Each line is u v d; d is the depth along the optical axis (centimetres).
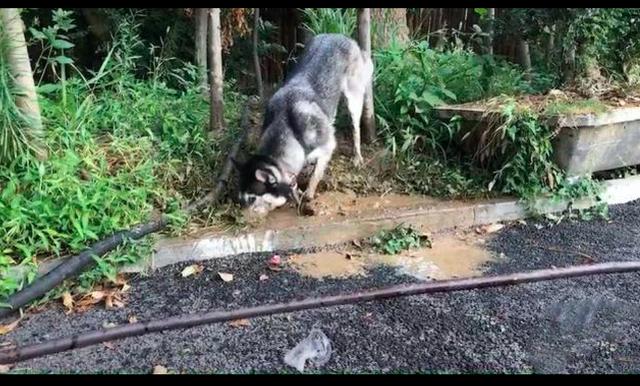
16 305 299
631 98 447
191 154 426
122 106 457
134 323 288
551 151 418
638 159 454
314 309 306
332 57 430
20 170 360
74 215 339
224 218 384
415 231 389
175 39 631
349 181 434
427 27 726
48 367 259
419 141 468
